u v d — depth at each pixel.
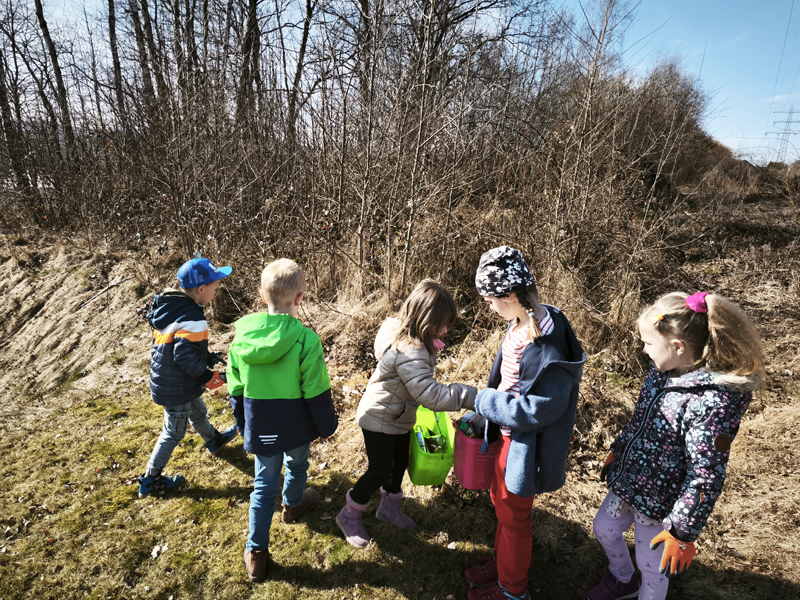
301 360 2.21
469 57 5.06
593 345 4.38
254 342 2.12
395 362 2.19
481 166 6.05
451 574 2.42
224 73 7.29
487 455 2.24
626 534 2.58
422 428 2.66
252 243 6.21
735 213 7.25
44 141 10.11
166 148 6.54
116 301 6.61
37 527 2.73
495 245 5.31
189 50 7.56
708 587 2.26
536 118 6.74
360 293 5.33
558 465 1.94
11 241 8.88
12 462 3.34
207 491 3.01
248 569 2.37
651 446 1.81
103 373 5.04
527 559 2.03
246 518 2.79
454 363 4.32
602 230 5.36
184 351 2.70
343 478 3.10
